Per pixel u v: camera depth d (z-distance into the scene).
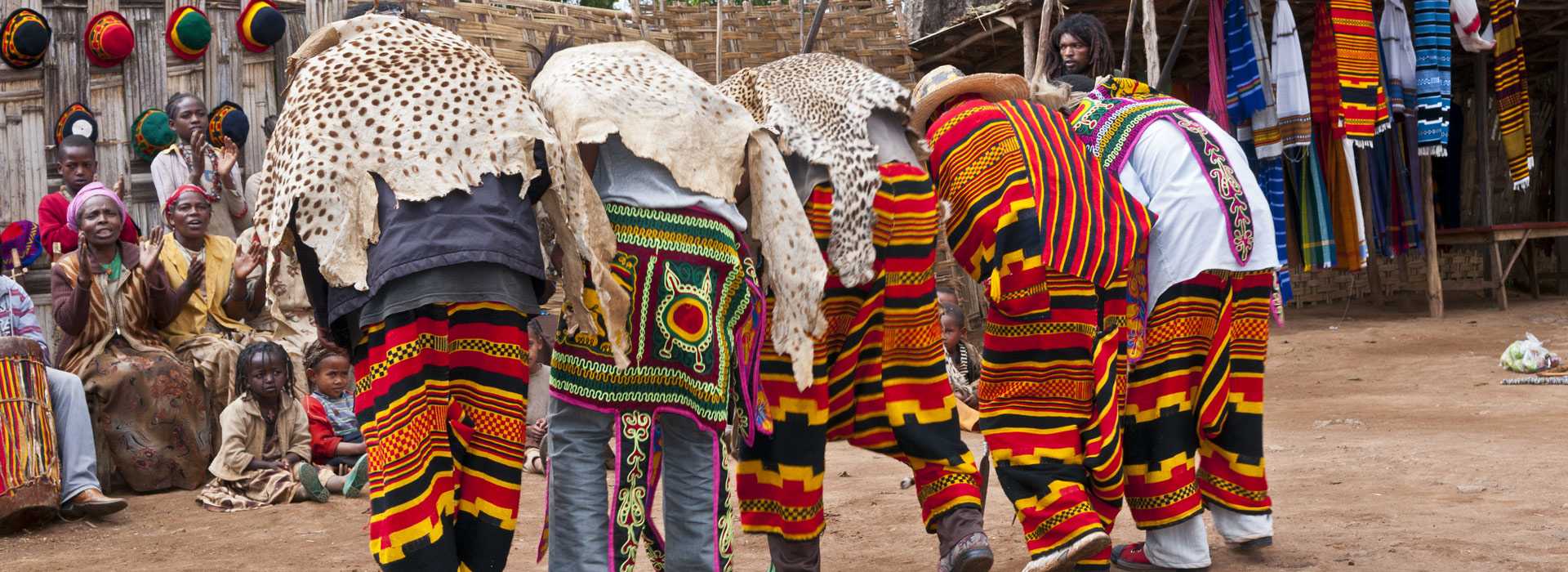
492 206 2.47
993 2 12.55
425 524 2.41
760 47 10.25
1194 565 3.40
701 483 2.81
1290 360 9.75
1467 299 13.48
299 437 5.77
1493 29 11.57
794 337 2.85
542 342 6.46
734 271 2.79
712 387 2.73
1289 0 10.28
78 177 6.91
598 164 2.70
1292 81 9.52
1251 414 3.52
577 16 9.28
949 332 7.12
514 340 2.55
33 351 4.86
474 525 2.53
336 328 2.65
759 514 3.23
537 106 2.61
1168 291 3.37
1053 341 3.19
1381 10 11.24
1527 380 7.79
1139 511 3.44
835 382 3.20
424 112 2.49
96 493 5.05
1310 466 5.07
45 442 4.86
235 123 7.74
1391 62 10.55
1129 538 3.95
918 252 3.16
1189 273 3.31
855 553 3.87
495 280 2.46
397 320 2.44
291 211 2.46
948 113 3.38
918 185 3.14
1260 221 3.41
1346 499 4.33
